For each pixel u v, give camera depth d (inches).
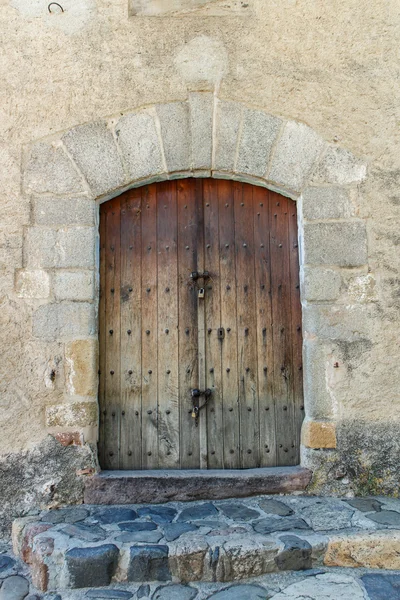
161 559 78.4
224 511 95.0
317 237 108.7
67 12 112.7
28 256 105.8
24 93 109.9
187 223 115.0
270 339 112.6
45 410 102.6
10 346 103.4
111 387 110.1
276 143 111.0
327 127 111.3
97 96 110.6
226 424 110.5
